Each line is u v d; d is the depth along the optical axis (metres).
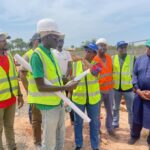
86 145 3.02
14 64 2.60
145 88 2.79
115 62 3.45
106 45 3.23
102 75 3.18
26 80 2.66
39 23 1.97
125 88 3.42
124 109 4.46
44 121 2.04
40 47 1.99
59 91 2.00
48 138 2.04
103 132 3.44
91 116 2.70
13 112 2.62
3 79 2.48
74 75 2.68
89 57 2.68
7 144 2.69
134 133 3.07
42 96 1.99
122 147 3.05
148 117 2.79
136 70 2.88
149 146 2.94
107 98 3.27
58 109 2.04
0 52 2.49
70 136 3.23
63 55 2.97
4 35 2.44
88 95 2.65
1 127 2.55
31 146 2.95
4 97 2.49
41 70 1.92
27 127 3.45
